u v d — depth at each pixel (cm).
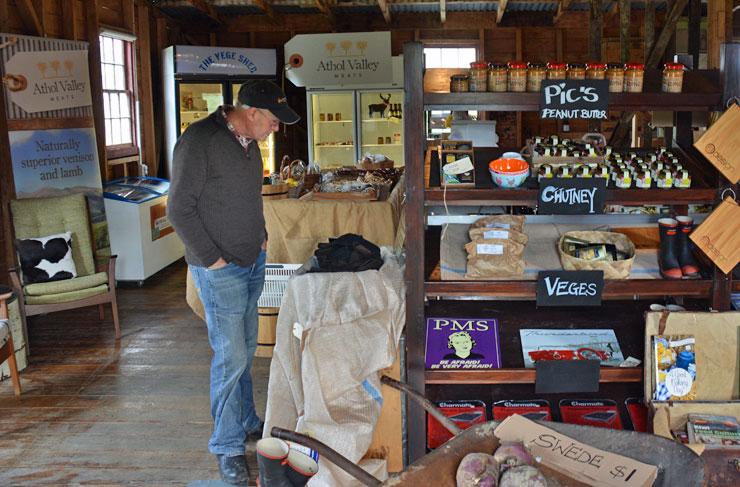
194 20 1041
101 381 452
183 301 643
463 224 319
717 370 268
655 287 280
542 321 312
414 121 273
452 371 287
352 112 936
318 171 645
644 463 176
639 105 273
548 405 299
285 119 304
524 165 278
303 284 289
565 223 330
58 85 619
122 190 726
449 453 178
